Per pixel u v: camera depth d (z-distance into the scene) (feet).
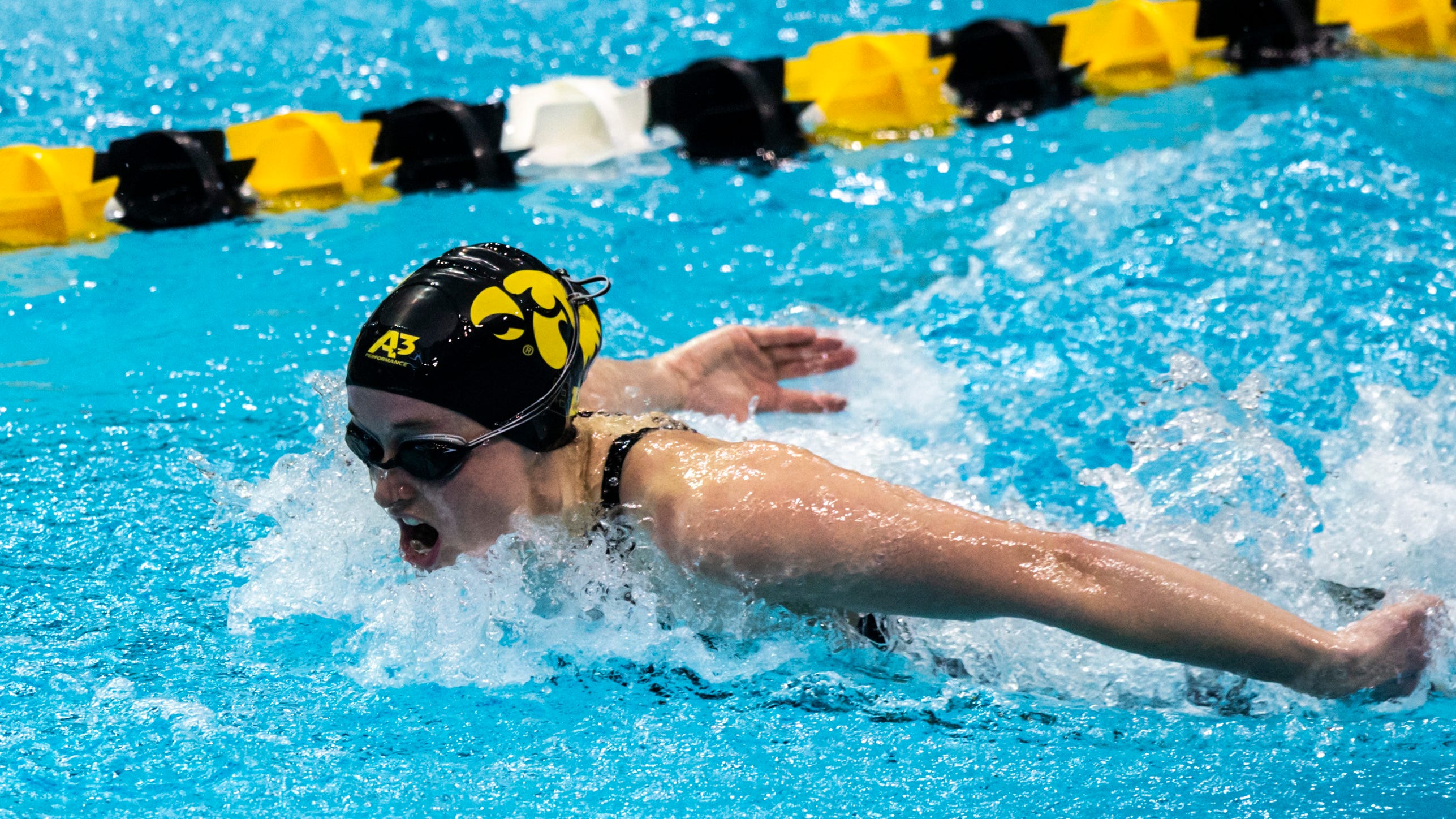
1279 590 25.98
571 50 65.46
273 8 71.46
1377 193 45.03
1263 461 30.14
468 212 46.62
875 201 47.98
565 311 23.97
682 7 73.31
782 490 22.57
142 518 28.50
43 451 31.07
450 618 24.31
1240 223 43.29
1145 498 29.27
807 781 21.27
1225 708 23.34
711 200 48.29
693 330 38.32
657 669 24.34
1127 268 41.24
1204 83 57.93
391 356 21.95
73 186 45.29
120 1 71.77
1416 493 29.30
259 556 27.07
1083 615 21.20
